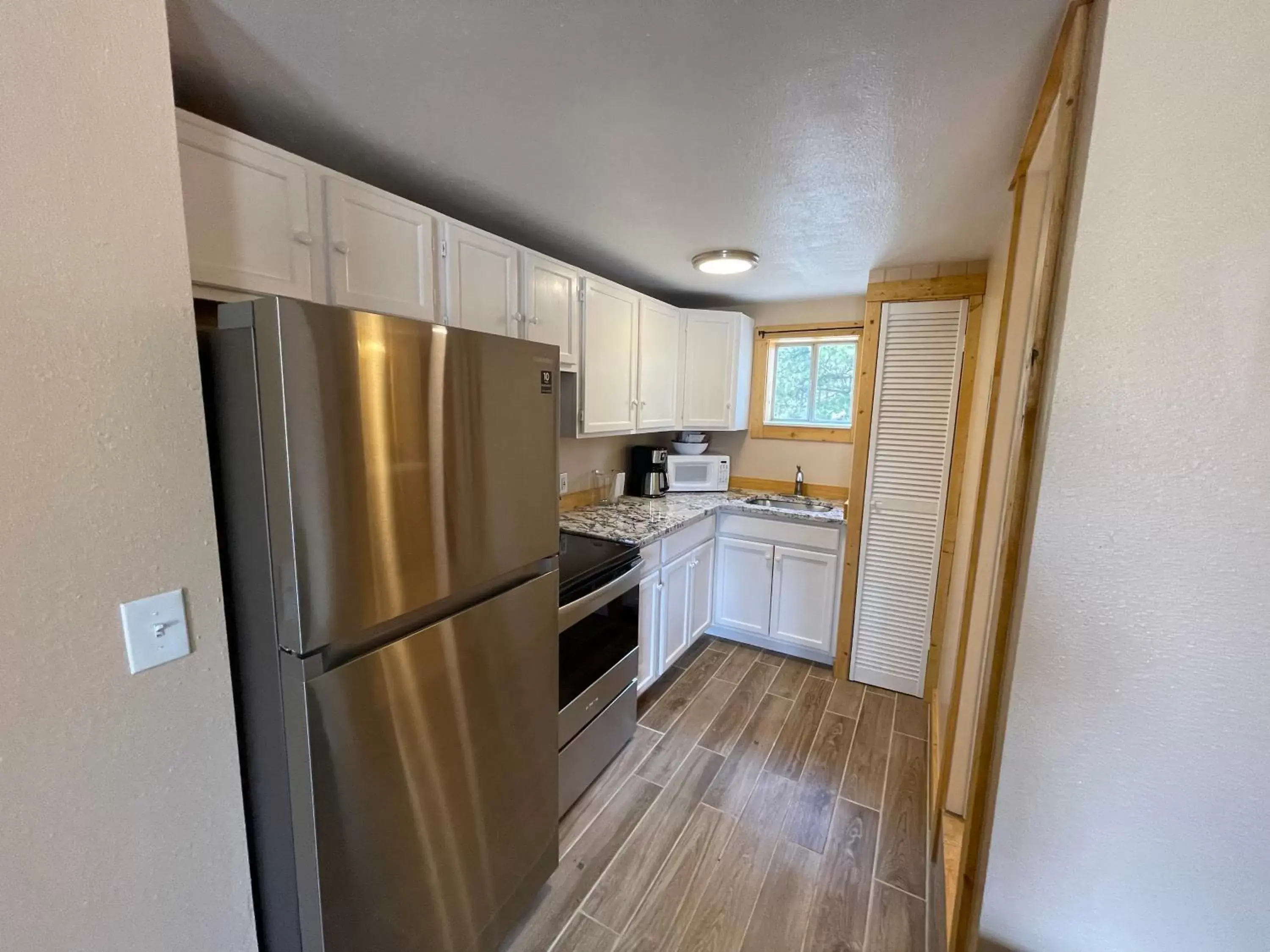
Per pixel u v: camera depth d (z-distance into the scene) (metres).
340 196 1.36
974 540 1.62
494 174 1.58
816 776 2.10
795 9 0.89
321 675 0.93
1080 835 0.87
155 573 0.83
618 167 1.52
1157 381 0.74
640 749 2.25
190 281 0.84
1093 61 0.77
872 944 1.43
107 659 0.78
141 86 0.76
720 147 1.39
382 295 1.48
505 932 1.42
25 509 0.69
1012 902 0.93
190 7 0.89
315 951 1.00
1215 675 0.76
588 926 1.47
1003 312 1.51
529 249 2.01
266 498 0.88
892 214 1.84
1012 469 1.23
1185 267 0.71
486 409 1.20
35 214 0.67
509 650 1.35
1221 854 0.79
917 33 0.95
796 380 3.53
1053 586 0.83
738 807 1.93
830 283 2.85
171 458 0.83
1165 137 0.70
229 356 0.88
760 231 2.04
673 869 1.66
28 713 0.71
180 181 0.82
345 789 0.99
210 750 0.92
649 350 2.83
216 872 0.95
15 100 0.65
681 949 1.41
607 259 2.46
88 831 0.78
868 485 2.73
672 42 0.99
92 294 0.73
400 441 1.01
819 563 2.93
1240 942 0.79
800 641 3.03
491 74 1.10
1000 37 0.95
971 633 1.62
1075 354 0.78
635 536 2.33
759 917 1.51
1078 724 0.85
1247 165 0.67
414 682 1.10
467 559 1.19
